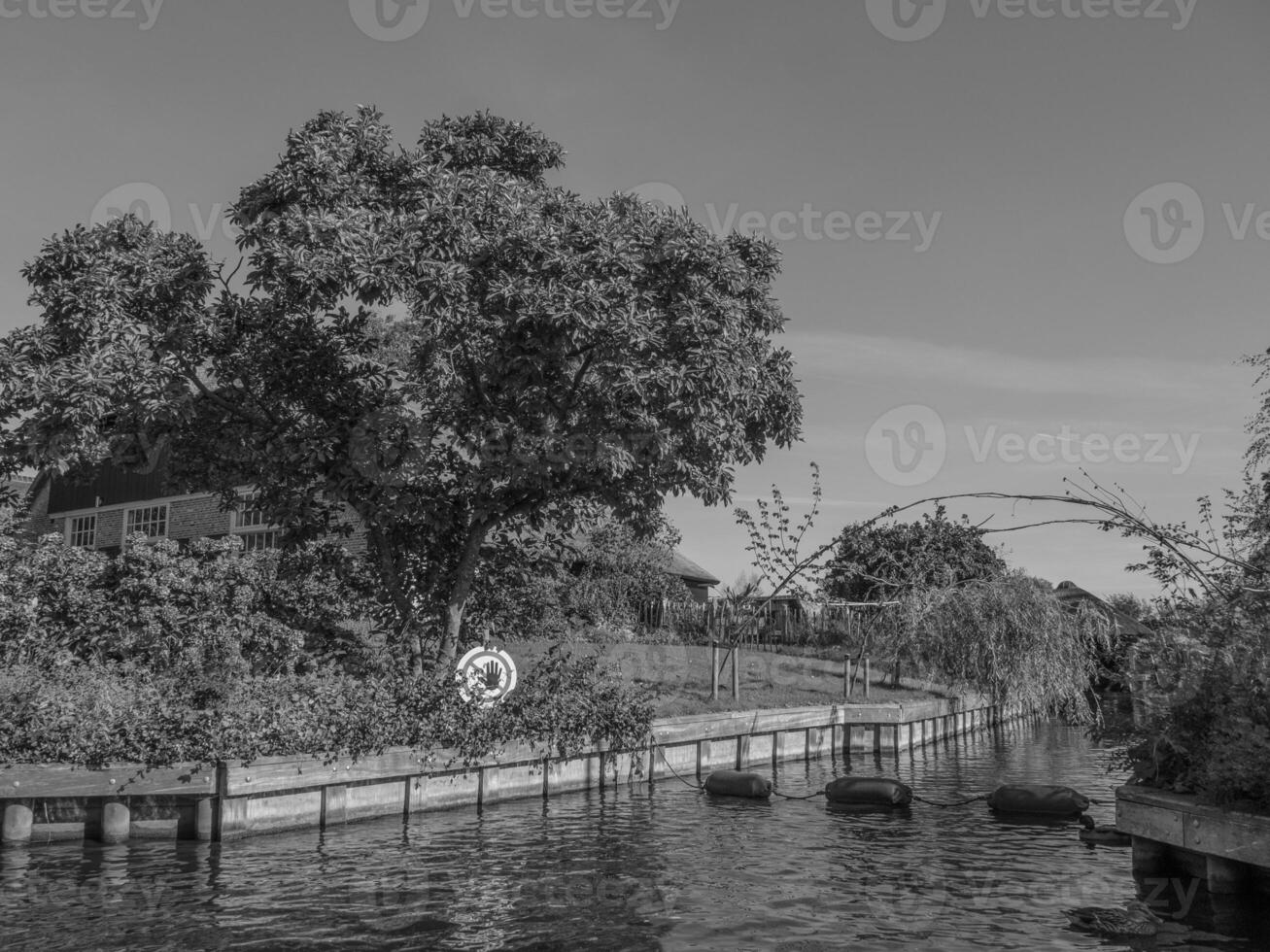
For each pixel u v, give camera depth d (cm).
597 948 762
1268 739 781
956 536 2998
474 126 1645
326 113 1497
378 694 1322
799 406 1582
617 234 1368
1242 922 799
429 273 1302
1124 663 1006
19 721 1203
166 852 1071
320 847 1105
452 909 862
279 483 1536
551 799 1462
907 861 1073
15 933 788
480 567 1711
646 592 2802
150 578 1680
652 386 1312
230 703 1222
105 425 1470
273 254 1312
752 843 1160
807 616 2781
